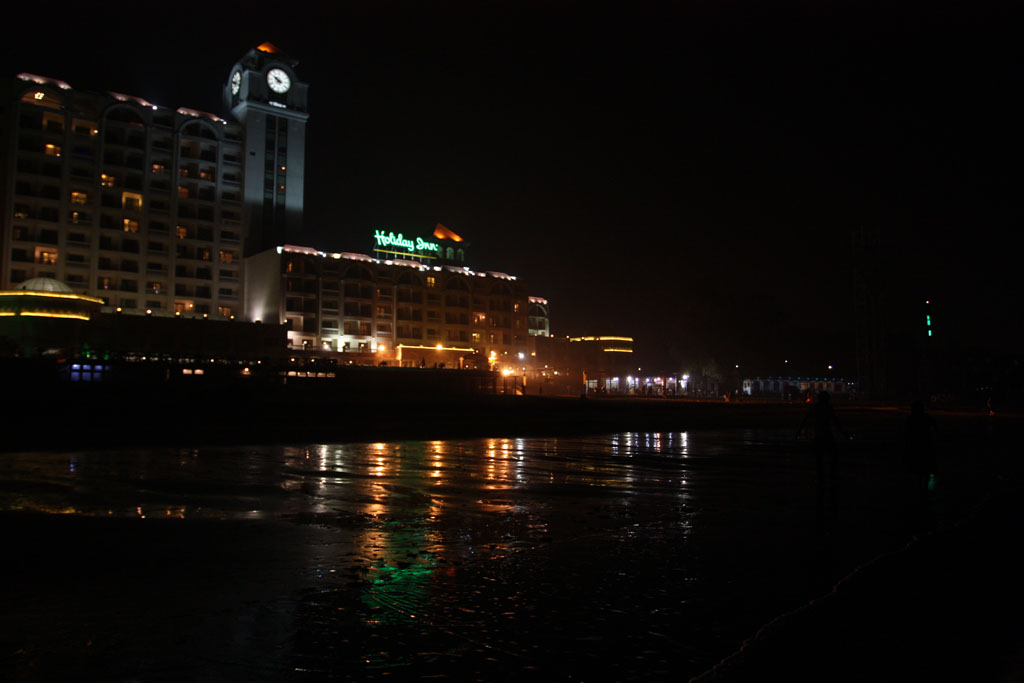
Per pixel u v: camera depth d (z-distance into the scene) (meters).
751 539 8.84
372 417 43.38
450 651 4.92
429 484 14.11
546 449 23.97
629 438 30.59
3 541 8.25
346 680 4.40
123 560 7.38
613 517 10.43
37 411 36.19
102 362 51.34
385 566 7.30
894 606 6.04
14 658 4.69
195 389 49.34
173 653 4.82
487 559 7.66
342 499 11.88
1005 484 14.92
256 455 19.80
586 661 4.77
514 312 117.75
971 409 75.94
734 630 5.42
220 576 6.80
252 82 101.31
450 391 69.00
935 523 10.09
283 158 102.62
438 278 109.19
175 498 11.62
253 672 4.51
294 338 93.00
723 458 20.89
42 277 75.19
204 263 95.25
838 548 8.34
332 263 97.88
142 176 91.81
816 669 4.62
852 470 17.69
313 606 5.90
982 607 6.03
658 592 6.41
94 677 4.39
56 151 85.81
